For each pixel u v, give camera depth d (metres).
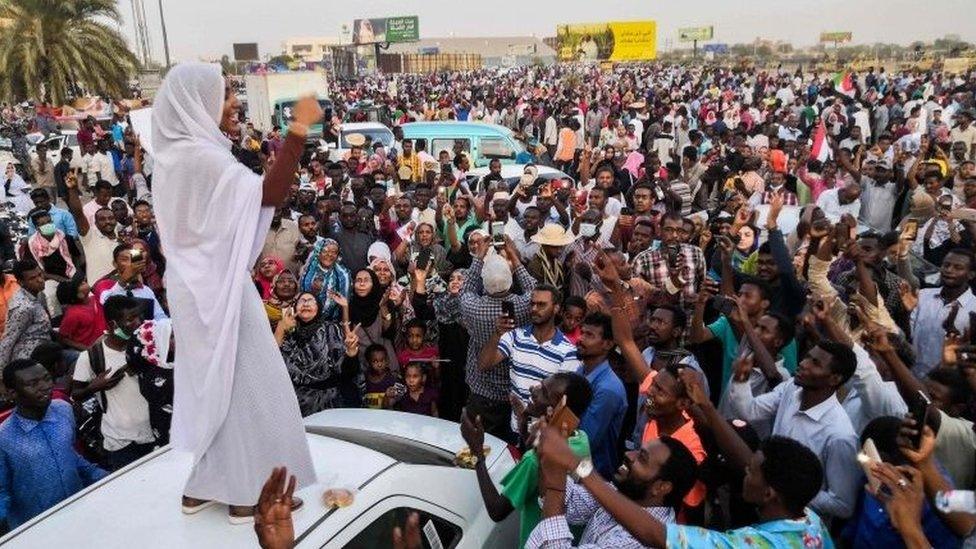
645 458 2.80
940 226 7.30
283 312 5.15
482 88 40.41
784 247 5.59
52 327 6.58
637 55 63.31
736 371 4.08
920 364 5.50
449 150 15.25
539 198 8.59
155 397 4.18
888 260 6.22
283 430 2.71
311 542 2.64
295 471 2.78
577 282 6.34
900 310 5.82
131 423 4.37
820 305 4.30
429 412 5.64
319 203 9.19
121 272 5.89
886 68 50.91
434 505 3.23
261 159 10.71
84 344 5.87
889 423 3.19
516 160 14.79
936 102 20.39
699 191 10.64
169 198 2.42
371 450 3.39
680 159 16.52
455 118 25.61
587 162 12.76
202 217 2.42
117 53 30.30
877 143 13.11
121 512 2.77
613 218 8.29
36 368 3.65
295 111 2.35
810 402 3.65
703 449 3.51
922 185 8.56
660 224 7.17
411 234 8.39
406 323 5.95
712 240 7.25
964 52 60.31
